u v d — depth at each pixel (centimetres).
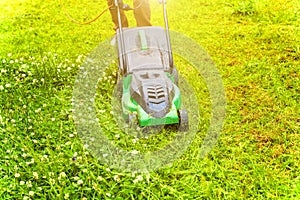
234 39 525
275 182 366
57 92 443
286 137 401
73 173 373
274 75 464
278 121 416
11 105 428
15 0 620
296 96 440
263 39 523
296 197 357
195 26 554
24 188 364
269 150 391
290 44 511
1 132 403
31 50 508
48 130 404
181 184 367
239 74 468
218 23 560
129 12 584
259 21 558
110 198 358
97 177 371
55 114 417
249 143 397
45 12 589
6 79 457
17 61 473
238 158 384
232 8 586
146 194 362
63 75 460
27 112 419
